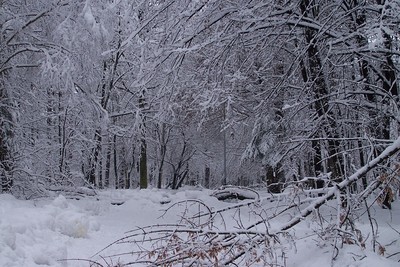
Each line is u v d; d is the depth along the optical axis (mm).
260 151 17031
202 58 11391
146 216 13547
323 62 10211
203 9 10086
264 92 12109
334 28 10633
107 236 9656
